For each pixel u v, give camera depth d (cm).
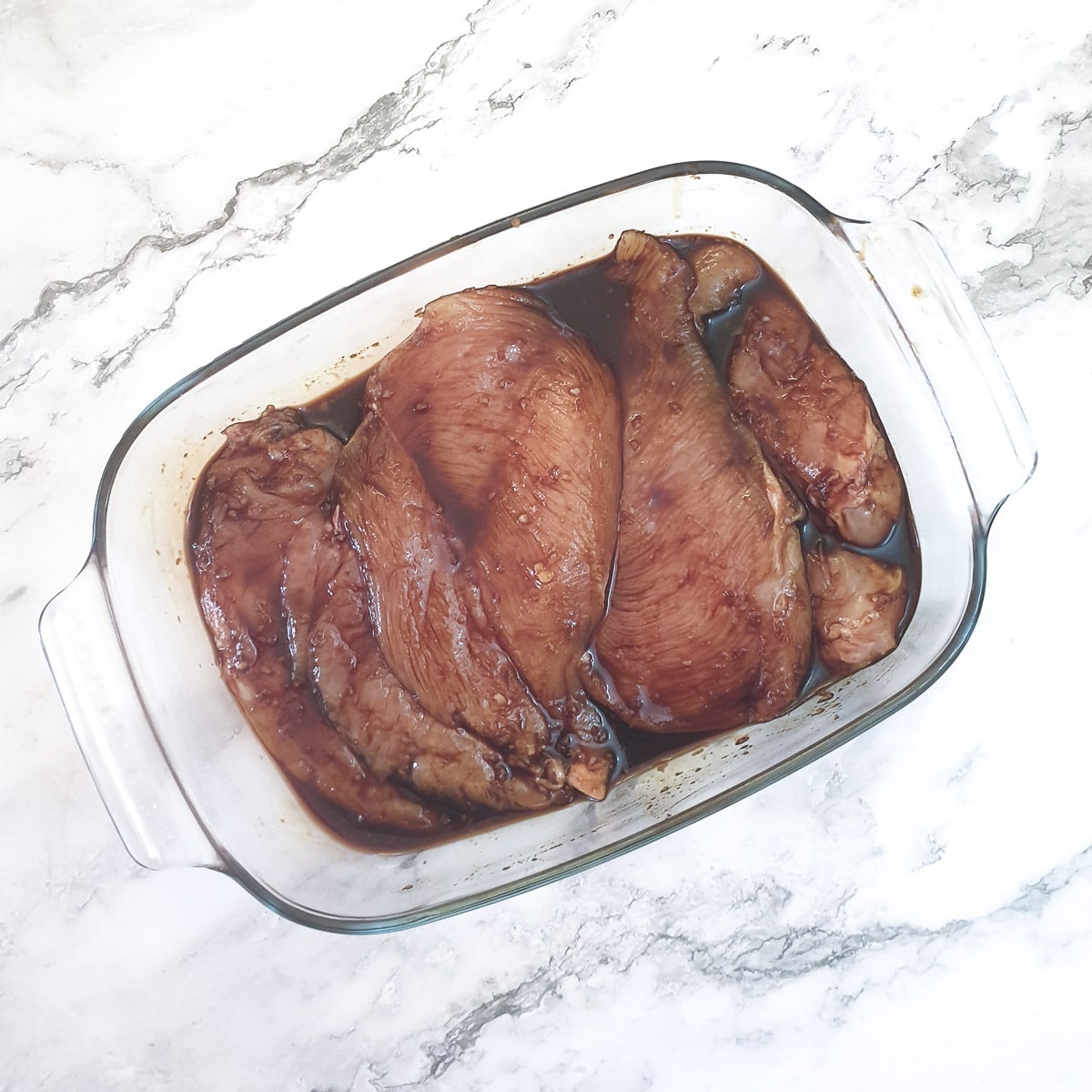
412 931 50
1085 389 50
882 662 44
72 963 50
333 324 45
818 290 45
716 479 42
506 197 52
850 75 51
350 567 44
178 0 51
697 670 42
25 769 51
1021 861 50
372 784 45
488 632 42
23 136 52
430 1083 50
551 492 41
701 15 51
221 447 47
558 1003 50
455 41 52
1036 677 50
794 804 50
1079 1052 50
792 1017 50
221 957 51
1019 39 51
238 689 45
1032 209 51
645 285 44
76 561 51
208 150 52
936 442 43
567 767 44
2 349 52
